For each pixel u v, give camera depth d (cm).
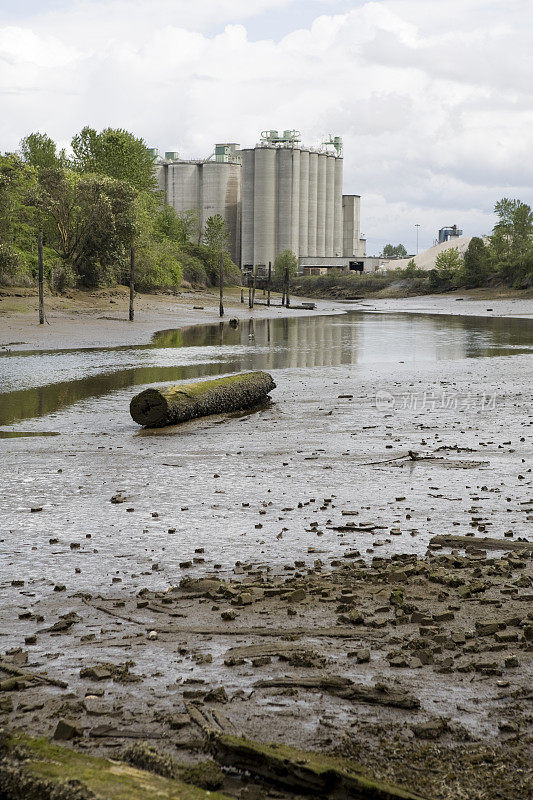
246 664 522
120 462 1366
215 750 389
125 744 404
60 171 8369
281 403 2164
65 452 1470
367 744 404
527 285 13950
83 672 506
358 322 7575
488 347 4331
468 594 652
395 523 929
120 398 2292
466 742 407
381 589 672
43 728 427
